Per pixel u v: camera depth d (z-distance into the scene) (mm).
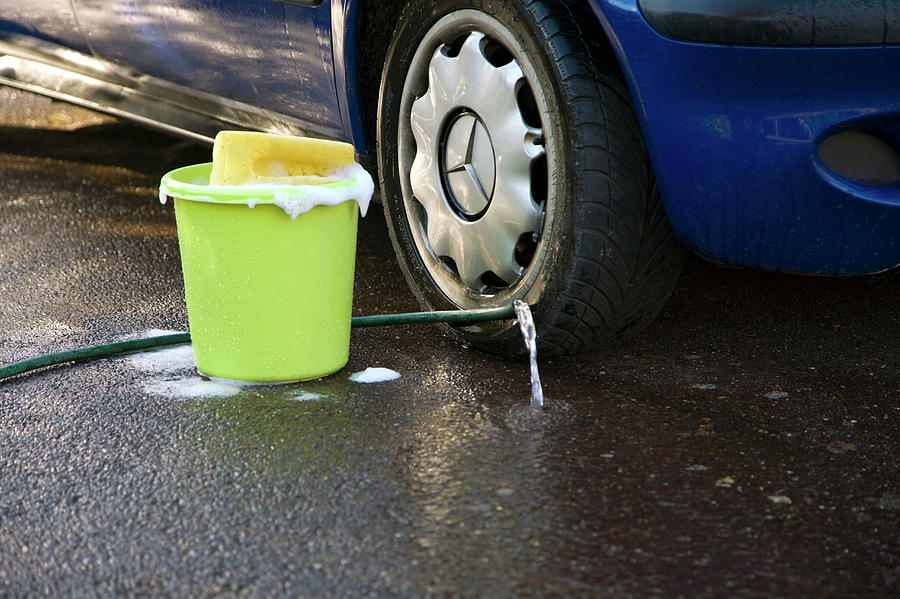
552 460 3123
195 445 3172
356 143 3662
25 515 3002
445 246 3477
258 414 3266
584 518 2986
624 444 3168
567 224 3283
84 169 4781
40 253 4070
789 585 2861
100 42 4160
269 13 3701
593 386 3367
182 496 3041
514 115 3318
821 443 3176
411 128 3510
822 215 3162
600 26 3283
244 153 3303
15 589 2859
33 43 4359
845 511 3004
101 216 4348
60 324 3662
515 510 3002
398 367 3445
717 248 3256
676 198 3219
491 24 3332
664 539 2943
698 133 3156
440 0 3393
